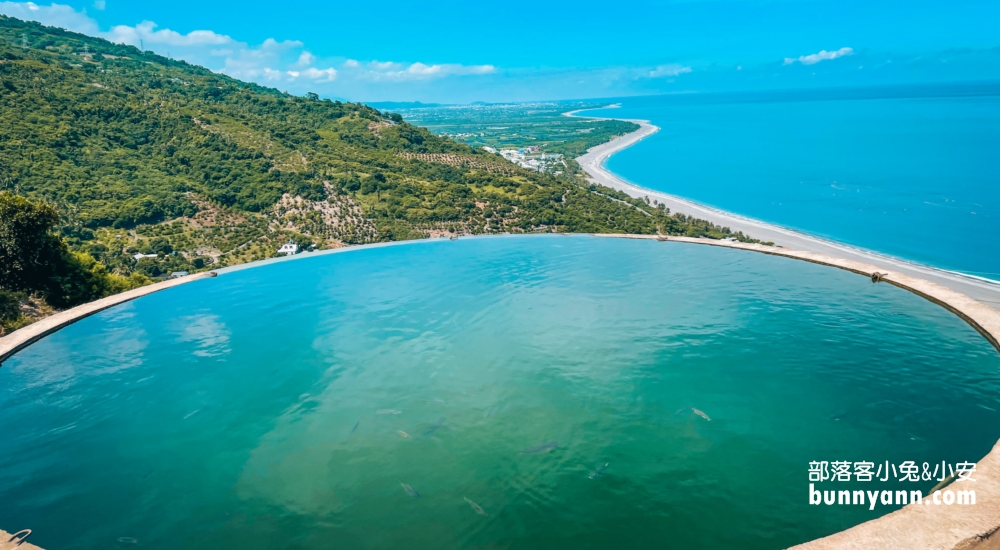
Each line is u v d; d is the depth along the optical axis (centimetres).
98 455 761
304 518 627
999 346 957
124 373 1017
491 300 1369
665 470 691
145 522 624
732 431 766
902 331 1063
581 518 614
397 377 977
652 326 1157
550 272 1605
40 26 13000
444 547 577
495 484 678
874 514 590
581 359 1016
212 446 778
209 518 629
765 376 914
